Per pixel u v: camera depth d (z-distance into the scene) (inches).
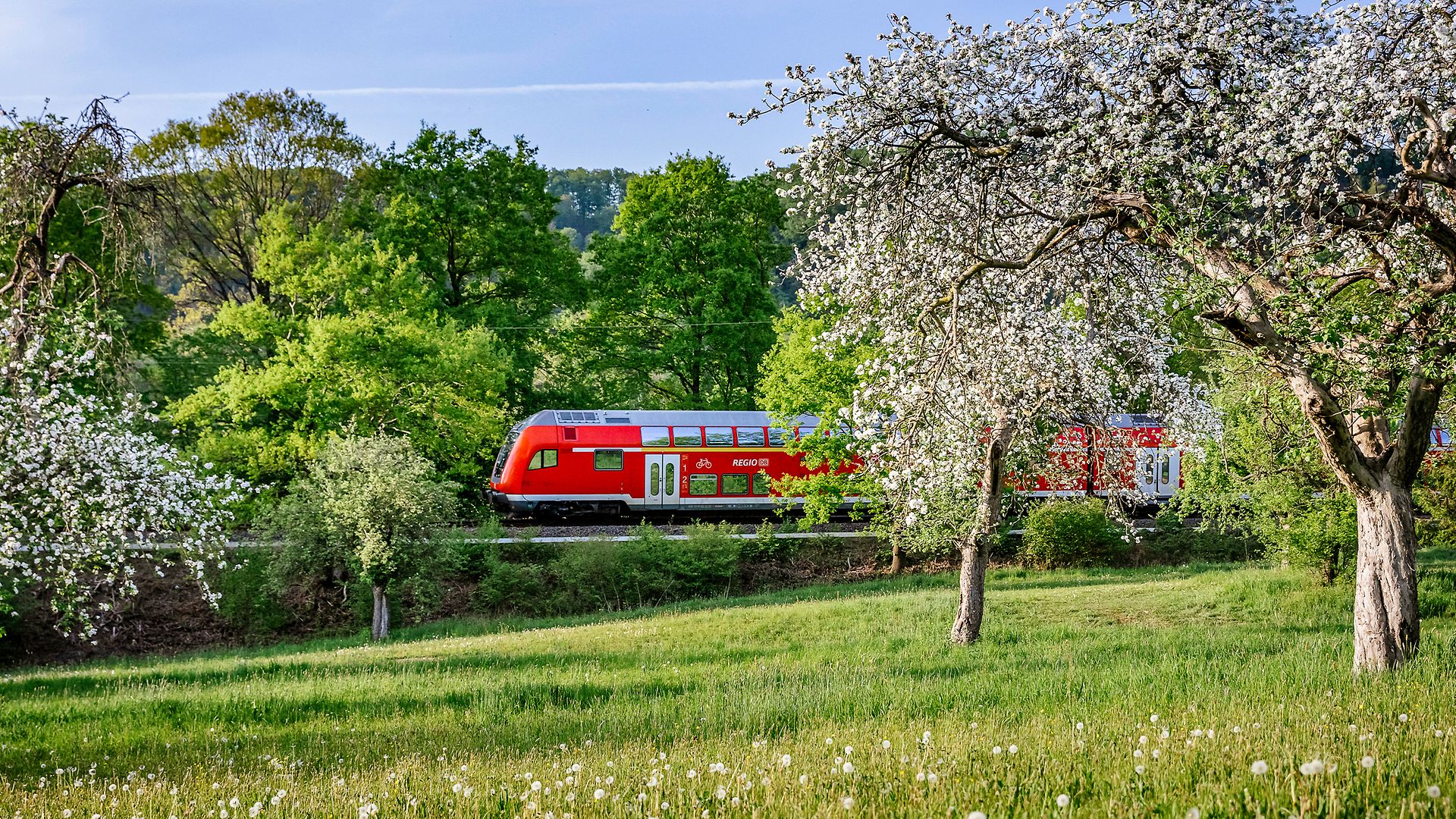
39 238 493.0
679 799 194.9
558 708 494.9
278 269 1247.5
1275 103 368.5
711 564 1249.4
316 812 231.6
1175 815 155.5
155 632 1095.6
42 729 466.0
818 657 665.6
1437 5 375.2
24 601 1025.5
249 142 1460.4
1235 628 733.3
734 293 1553.9
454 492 1189.1
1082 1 422.0
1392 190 415.8
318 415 1182.3
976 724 308.7
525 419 1459.2
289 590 1183.6
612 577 1218.0
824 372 1162.0
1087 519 1270.9
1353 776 170.1
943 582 1198.3
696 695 494.3
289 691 563.5
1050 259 505.4
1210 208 378.6
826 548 1346.0
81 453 551.8
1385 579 428.1
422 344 1223.5
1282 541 891.4
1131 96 413.4
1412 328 380.5
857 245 490.9
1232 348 486.9
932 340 494.3
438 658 744.3
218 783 299.0
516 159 1608.0
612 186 4712.1
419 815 216.8
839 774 214.2
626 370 1605.6
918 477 502.0
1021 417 646.5
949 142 452.1
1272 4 418.6
